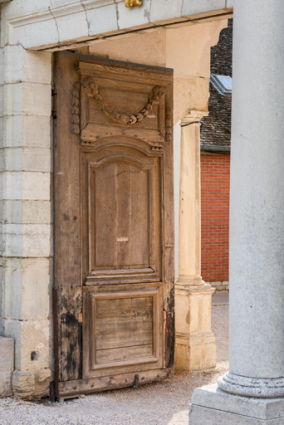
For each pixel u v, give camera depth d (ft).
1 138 18.45
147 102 19.92
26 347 17.94
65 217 18.35
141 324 19.74
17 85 18.03
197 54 22.85
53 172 18.51
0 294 18.75
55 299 18.25
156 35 20.44
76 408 17.40
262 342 11.96
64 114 18.38
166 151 20.30
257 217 11.96
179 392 19.44
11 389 17.94
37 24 17.44
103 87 18.99
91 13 16.05
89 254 18.76
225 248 44.83
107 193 19.20
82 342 18.54
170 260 20.34
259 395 11.84
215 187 44.34
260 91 11.94
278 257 11.96
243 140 12.11
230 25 53.57
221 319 33.47
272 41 11.90
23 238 17.94
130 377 19.47
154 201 20.11
